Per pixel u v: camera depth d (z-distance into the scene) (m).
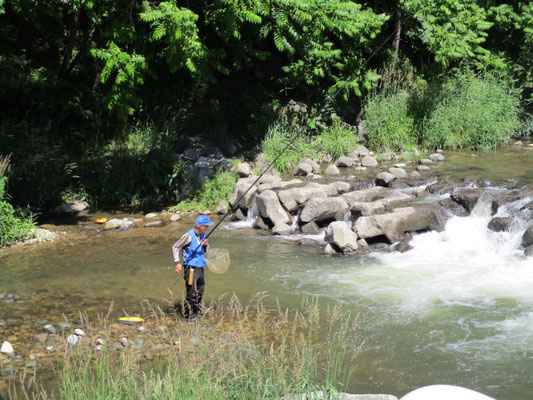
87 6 12.12
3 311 7.43
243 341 5.47
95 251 10.21
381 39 19.00
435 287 8.30
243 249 10.27
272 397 4.51
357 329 6.91
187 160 14.52
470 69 19.48
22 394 5.30
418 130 16.55
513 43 20.88
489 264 9.27
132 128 15.48
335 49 17.30
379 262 9.47
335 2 14.88
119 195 13.84
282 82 17.69
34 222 12.14
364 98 17.95
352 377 5.74
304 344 5.29
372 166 14.92
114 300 7.87
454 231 10.59
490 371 5.87
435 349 6.39
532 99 18.69
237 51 14.64
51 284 8.52
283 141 15.62
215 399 4.37
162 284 8.50
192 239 7.23
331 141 15.93
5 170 11.95
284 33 15.15
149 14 11.77
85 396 4.61
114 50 12.17
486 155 15.35
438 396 3.56
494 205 10.67
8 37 16.30
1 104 14.75
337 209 11.36
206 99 17.53
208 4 15.67
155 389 4.39
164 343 6.36
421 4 17.80
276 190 12.39
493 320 7.15
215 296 8.02
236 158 15.55
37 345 6.41
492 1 20.42
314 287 8.35
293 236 11.07
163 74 17.17
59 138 14.70
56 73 16.72
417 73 19.30
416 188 12.43
